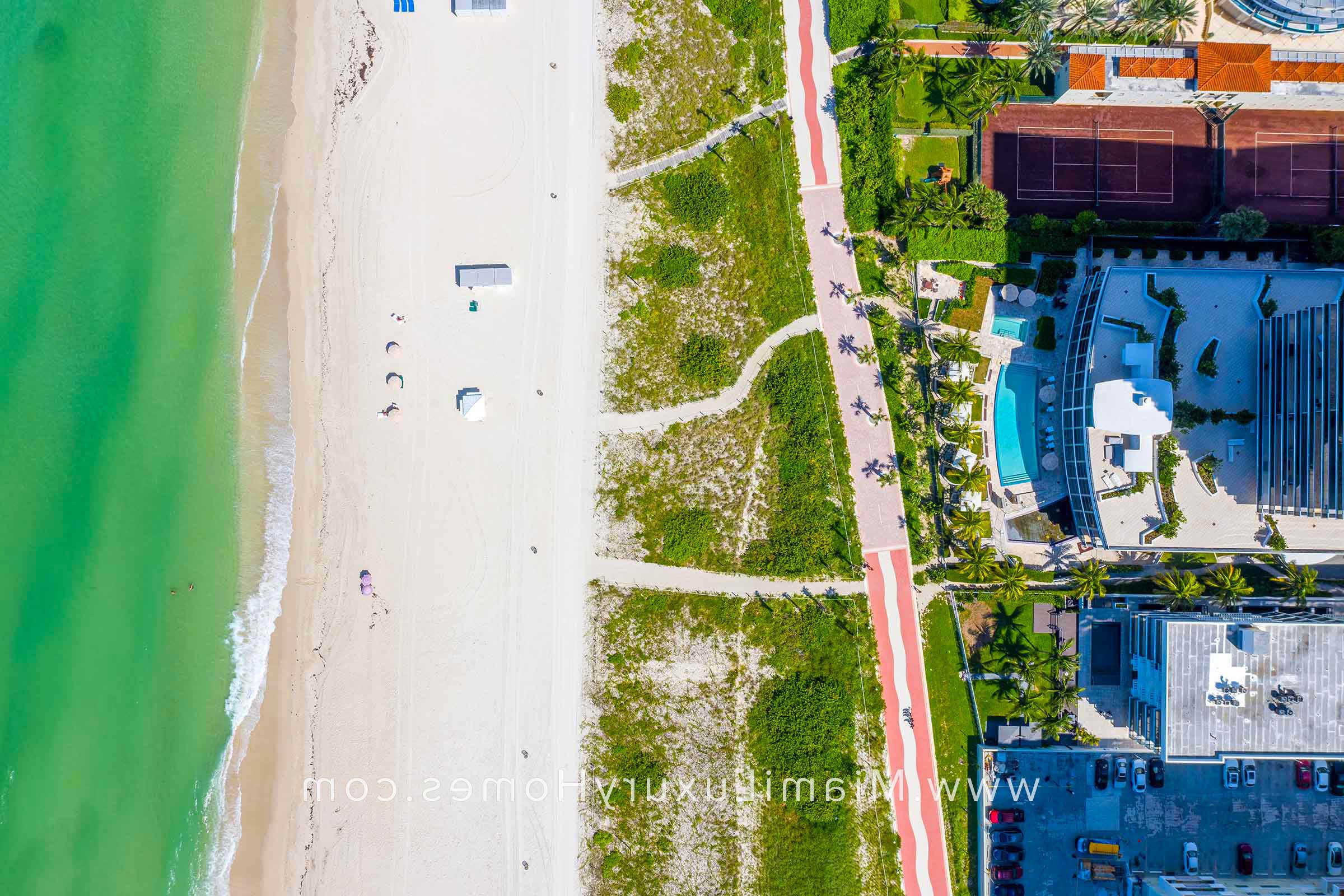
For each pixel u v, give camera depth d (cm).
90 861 4916
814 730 4791
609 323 4947
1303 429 4153
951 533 4803
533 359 4944
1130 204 4828
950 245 4775
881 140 4800
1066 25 4709
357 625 4944
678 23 4947
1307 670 4325
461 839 4869
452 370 4947
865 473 4856
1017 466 4850
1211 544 4441
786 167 4884
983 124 4819
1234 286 4469
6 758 4934
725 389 4906
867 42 4862
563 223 4947
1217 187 4816
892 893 4756
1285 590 4700
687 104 4941
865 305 4862
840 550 4844
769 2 4888
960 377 4731
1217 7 4816
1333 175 4825
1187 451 4478
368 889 4862
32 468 4947
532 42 4947
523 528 4928
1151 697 4516
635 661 4881
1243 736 4325
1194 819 4762
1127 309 4491
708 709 4856
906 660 4822
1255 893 4491
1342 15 4616
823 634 4831
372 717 4922
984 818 4747
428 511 4944
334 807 4906
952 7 4831
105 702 4941
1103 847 4716
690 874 4800
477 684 4906
